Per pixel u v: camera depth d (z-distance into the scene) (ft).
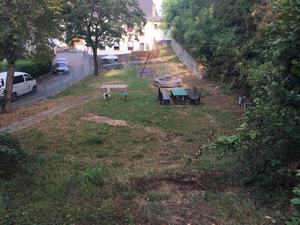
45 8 65.16
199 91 86.02
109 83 107.24
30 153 38.70
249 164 24.64
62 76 129.59
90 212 20.07
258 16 68.90
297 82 23.53
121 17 123.65
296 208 18.02
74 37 122.93
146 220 18.99
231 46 84.38
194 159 34.01
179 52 163.12
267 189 22.33
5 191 24.45
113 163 37.09
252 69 52.34
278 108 22.58
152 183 25.11
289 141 21.72
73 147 46.65
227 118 61.98
